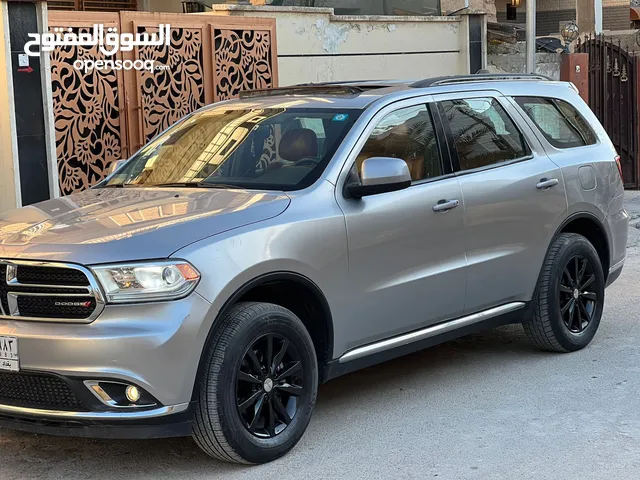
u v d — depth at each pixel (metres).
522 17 21.83
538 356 6.57
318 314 4.89
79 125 8.97
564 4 21.34
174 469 4.61
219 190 5.09
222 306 4.32
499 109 6.20
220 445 4.40
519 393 5.73
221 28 10.10
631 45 18.45
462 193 5.62
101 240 4.28
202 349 4.25
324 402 5.65
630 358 6.43
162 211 4.69
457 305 5.66
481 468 4.54
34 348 4.17
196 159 5.59
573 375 6.07
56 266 4.19
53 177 8.37
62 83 8.79
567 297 6.51
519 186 6.02
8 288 4.30
